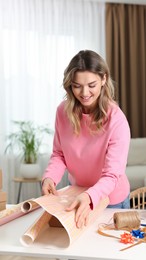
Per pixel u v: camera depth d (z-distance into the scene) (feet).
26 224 5.61
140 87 19.57
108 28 18.84
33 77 18.04
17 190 17.95
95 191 5.28
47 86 18.21
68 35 18.49
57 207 5.09
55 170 6.58
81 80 5.61
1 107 17.40
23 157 17.54
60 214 4.84
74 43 18.61
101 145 6.08
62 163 6.73
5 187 17.52
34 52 18.01
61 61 18.44
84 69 5.57
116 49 18.99
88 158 6.23
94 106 6.17
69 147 6.37
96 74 5.66
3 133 17.47
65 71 5.90
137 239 4.90
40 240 4.92
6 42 17.56
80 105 6.24
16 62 17.75
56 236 5.07
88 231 5.21
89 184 6.53
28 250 4.59
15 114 17.89
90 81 5.59
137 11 19.36
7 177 17.58
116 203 6.56
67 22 18.45
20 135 17.30
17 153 17.79
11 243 4.83
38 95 18.17
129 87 19.48
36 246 4.72
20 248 4.66
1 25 17.37
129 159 17.34
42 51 18.12
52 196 5.65
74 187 6.55
